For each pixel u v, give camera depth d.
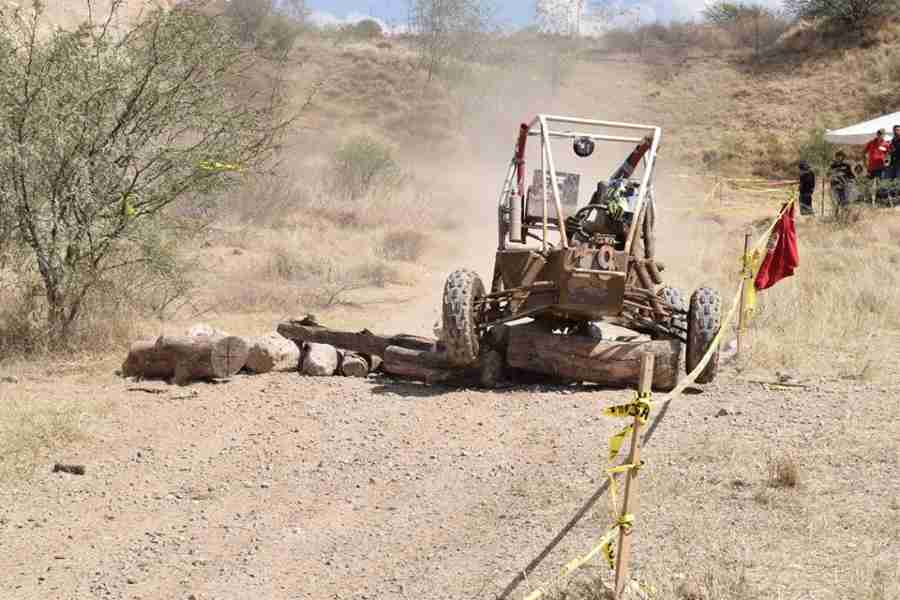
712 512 6.28
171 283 12.98
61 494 7.27
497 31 54.56
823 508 6.30
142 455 8.02
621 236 9.67
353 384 9.92
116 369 10.49
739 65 52.81
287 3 53.22
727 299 14.12
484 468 7.60
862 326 12.37
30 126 10.73
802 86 49.38
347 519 6.75
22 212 10.96
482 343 9.80
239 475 7.64
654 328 9.62
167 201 11.77
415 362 9.85
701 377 9.41
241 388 9.78
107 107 11.09
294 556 6.15
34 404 9.03
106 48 11.30
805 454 7.41
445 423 8.68
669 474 6.98
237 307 14.48
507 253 9.39
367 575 5.82
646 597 5.01
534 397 9.29
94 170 11.19
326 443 8.27
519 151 10.08
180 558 6.20
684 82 52.12
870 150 27.06
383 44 56.28
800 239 22.70
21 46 11.44
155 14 11.62
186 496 7.25
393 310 15.05
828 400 8.99
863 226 23.53
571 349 9.36
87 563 6.16
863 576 5.21
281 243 20.11
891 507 6.28
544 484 7.07
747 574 5.30
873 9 52.53
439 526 6.54
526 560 5.74
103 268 11.59
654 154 9.72
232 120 11.92
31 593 5.77
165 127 11.70
